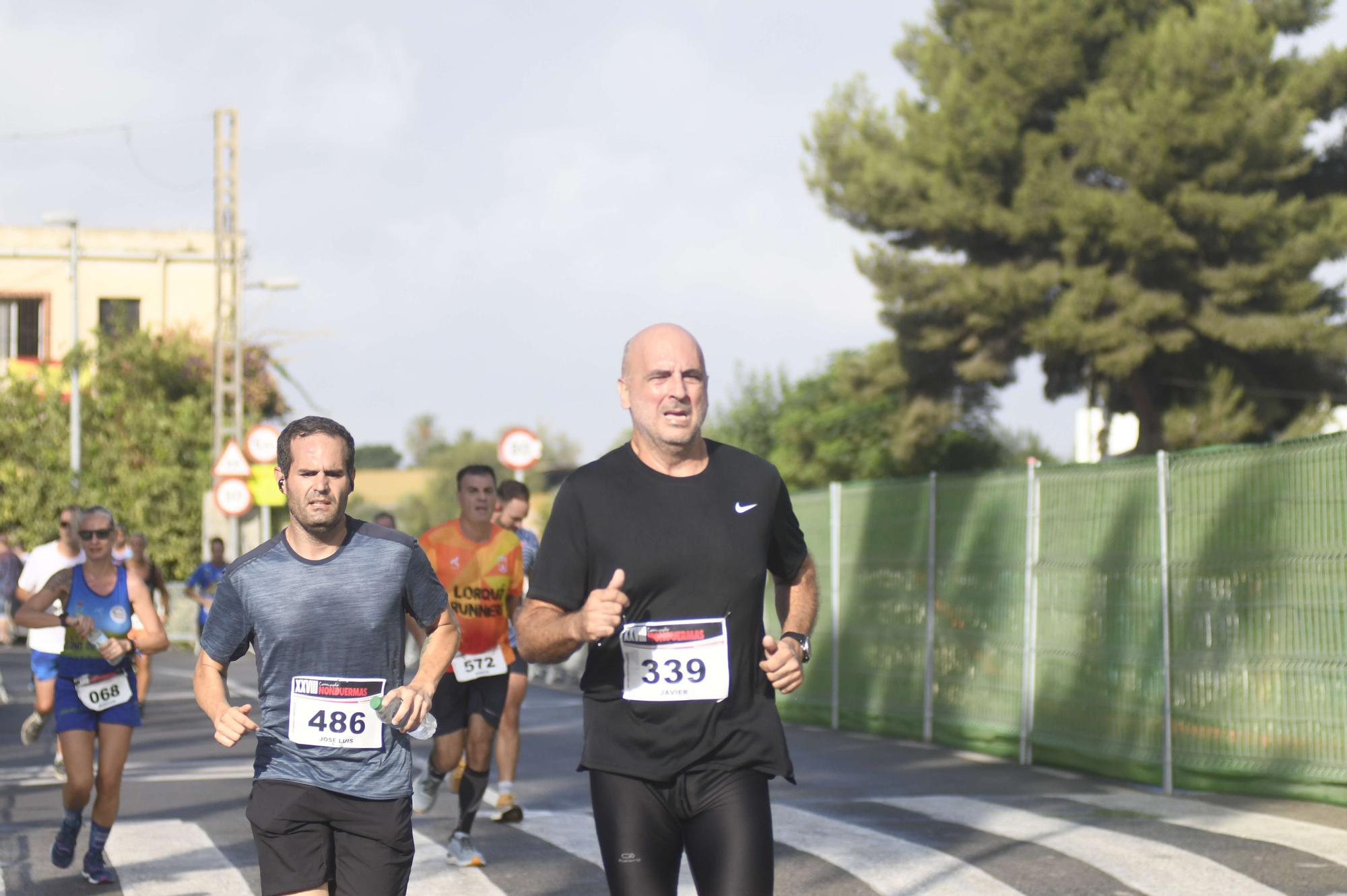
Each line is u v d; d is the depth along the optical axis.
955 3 38.12
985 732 14.91
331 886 5.40
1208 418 33.66
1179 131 31.69
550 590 5.02
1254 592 11.38
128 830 9.99
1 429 40.22
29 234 47.84
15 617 8.50
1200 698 11.88
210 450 41.44
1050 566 13.88
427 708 5.35
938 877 8.38
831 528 18.72
